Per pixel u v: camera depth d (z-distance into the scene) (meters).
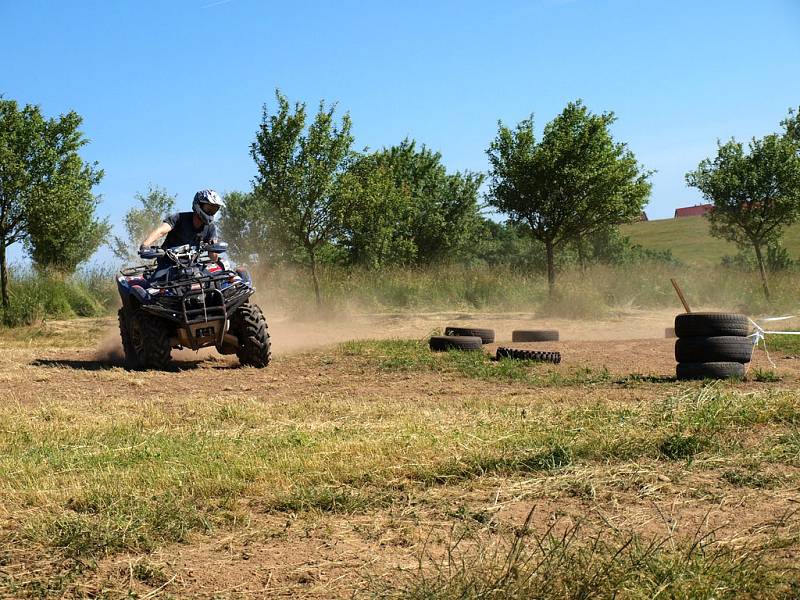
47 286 23.66
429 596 3.52
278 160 22.08
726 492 5.09
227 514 4.79
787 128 34.78
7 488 5.27
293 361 12.60
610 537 4.32
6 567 4.11
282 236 22.66
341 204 22.22
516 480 5.43
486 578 3.67
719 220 25.48
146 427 7.34
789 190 24.03
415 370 11.28
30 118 20.38
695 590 3.48
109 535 4.37
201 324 11.48
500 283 27.34
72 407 8.40
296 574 3.99
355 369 11.51
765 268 30.42
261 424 7.44
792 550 4.07
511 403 8.32
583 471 5.52
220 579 3.95
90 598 3.79
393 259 36.41
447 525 4.62
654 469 5.59
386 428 6.96
